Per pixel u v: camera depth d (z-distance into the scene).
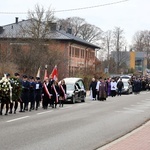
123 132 13.95
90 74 54.84
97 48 87.19
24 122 15.94
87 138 12.38
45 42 51.97
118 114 20.84
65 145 10.96
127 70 101.62
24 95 20.67
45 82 23.25
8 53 46.34
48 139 11.91
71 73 54.12
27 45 48.19
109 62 95.38
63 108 23.84
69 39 68.19
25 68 46.50
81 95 30.02
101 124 16.22
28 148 10.30
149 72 124.12
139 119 18.56
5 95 18.25
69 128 14.60
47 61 48.72
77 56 73.38
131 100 33.16
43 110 22.05
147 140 11.84
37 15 54.47
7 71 39.94
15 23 70.88
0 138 11.85
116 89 41.56
